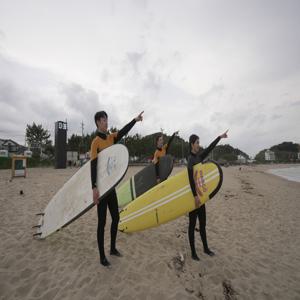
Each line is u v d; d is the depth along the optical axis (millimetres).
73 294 2092
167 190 3410
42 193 7047
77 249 3025
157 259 2852
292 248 3621
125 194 5266
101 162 2729
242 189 10383
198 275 2568
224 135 3162
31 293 2102
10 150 54156
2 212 4680
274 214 5805
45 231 3246
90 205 2674
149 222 3480
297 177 24422
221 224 4660
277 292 2404
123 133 2990
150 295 2146
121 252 2973
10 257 2732
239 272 2729
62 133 24656
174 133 5020
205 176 3115
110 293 2131
